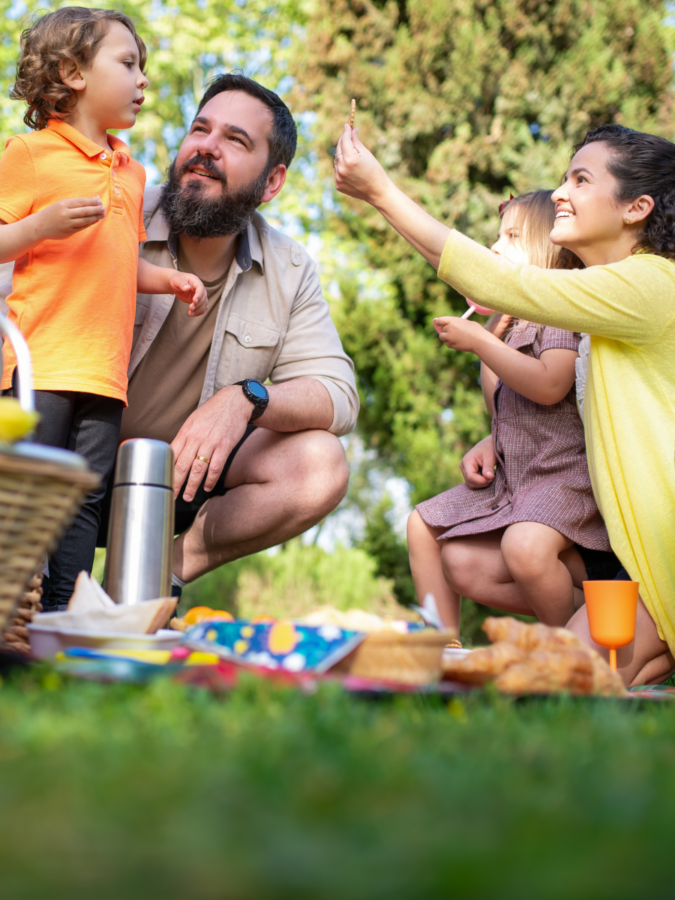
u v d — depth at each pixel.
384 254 6.89
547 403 2.01
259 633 1.06
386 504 5.88
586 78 6.80
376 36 7.47
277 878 0.34
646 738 0.76
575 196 1.93
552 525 1.87
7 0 9.31
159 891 0.33
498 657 1.07
